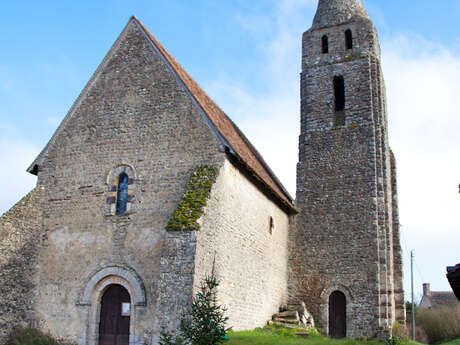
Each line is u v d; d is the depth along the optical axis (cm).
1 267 1491
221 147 1509
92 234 1560
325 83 2417
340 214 2169
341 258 2105
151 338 1369
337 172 2236
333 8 2542
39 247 1612
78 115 1728
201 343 1098
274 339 1468
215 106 2066
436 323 3588
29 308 1542
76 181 1647
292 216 2247
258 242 1802
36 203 1645
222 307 1423
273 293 1958
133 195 1556
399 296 2098
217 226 1431
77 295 1511
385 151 2228
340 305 2067
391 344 1800
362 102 2302
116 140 1645
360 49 2408
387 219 2136
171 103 1614
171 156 1555
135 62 1716
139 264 1466
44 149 1731
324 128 2336
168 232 1322
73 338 1470
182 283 1262
